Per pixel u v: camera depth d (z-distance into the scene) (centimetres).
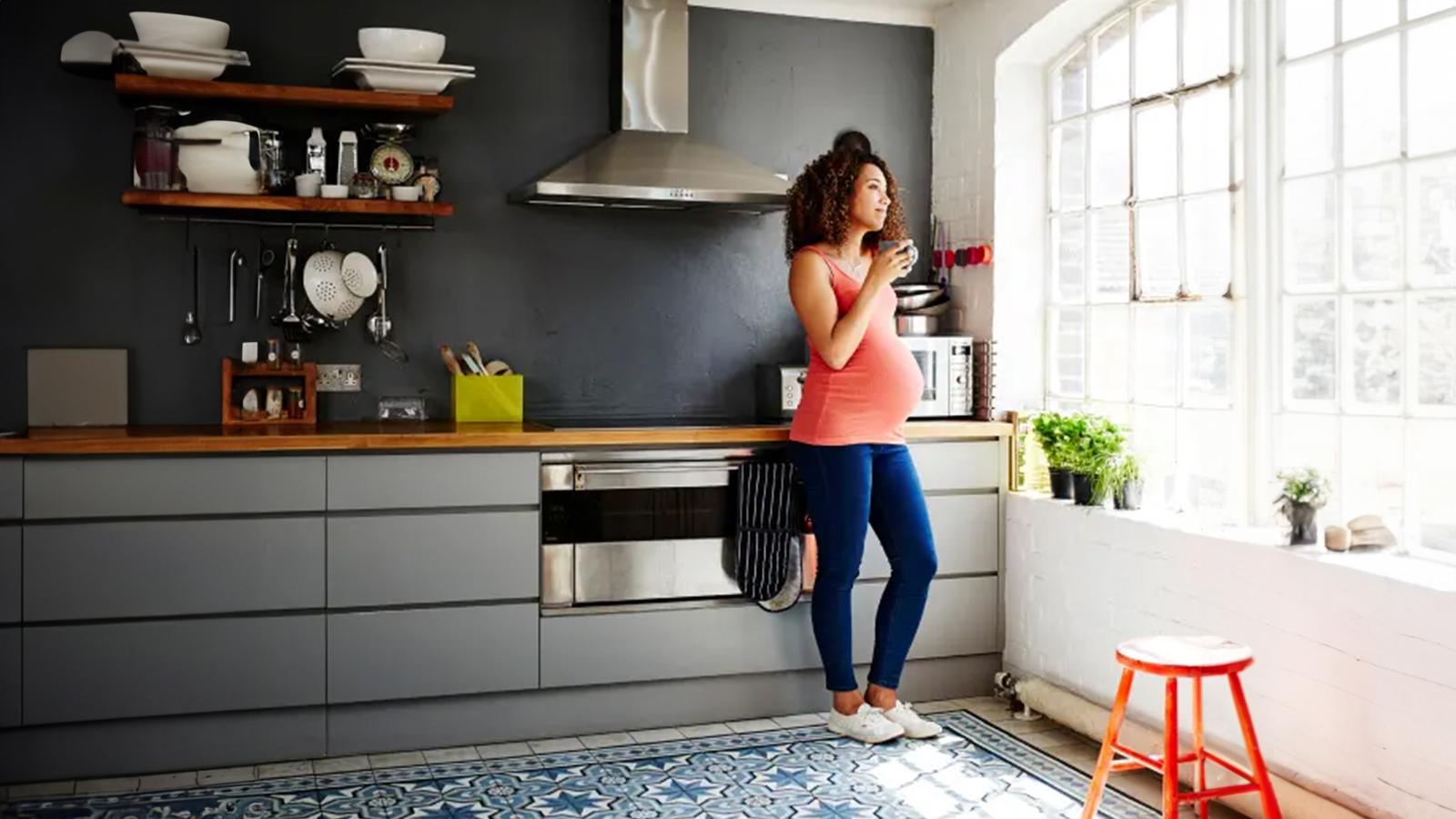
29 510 376
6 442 371
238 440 387
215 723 394
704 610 436
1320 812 318
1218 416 398
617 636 427
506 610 416
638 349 493
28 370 432
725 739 422
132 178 440
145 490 384
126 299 441
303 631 398
